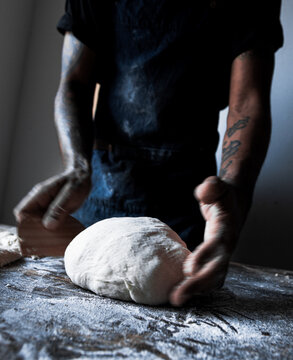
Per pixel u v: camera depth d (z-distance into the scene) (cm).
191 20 130
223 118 215
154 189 130
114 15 139
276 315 83
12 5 263
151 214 130
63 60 145
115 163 134
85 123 126
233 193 73
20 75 280
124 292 83
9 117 274
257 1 129
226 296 96
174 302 64
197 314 79
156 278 81
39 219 90
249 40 124
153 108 133
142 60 134
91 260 89
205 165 134
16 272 98
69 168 96
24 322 64
